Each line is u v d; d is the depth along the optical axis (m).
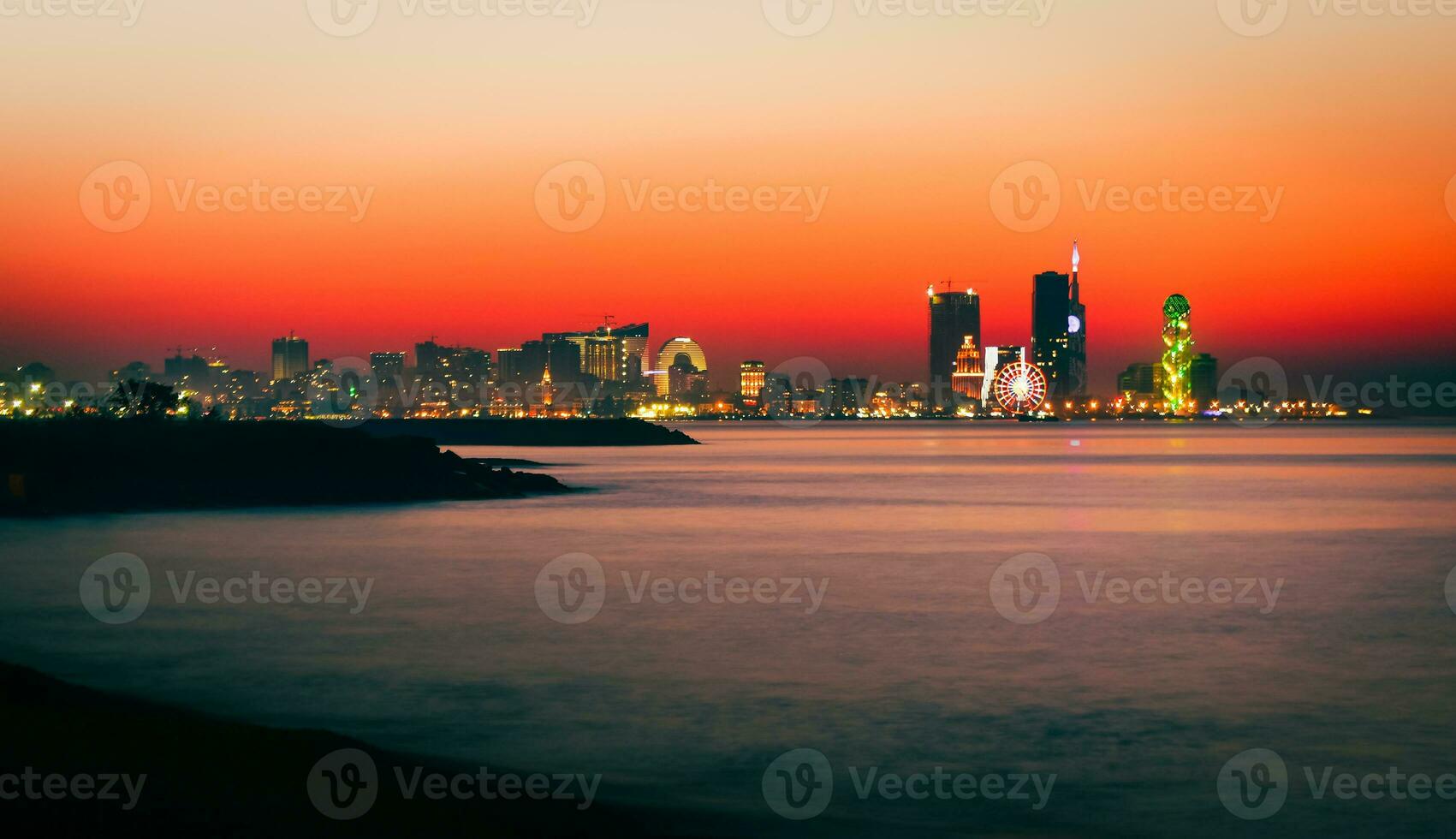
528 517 76.69
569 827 18.81
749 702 27.41
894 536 66.31
